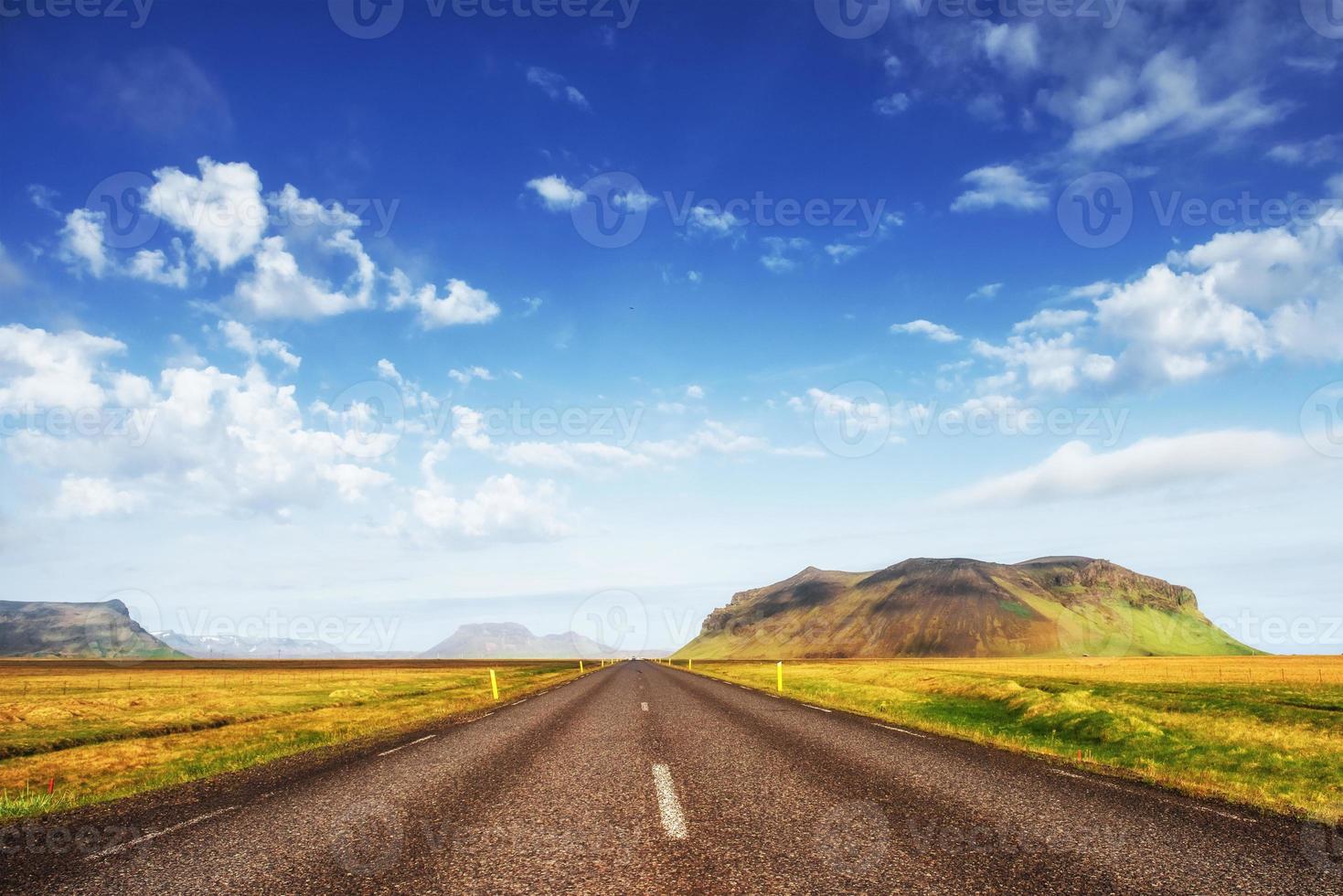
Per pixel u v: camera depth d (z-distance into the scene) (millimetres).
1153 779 8414
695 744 11344
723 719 15438
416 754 11086
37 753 18016
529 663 165125
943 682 28516
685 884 4719
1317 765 11188
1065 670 66750
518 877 4938
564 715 17156
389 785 8469
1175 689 28000
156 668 116688
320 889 4816
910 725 14328
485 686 46250
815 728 13586
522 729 14336
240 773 10055
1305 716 18312
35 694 42219
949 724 15523
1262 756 11961
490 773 9094
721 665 131500
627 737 12461
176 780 9922
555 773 9016
